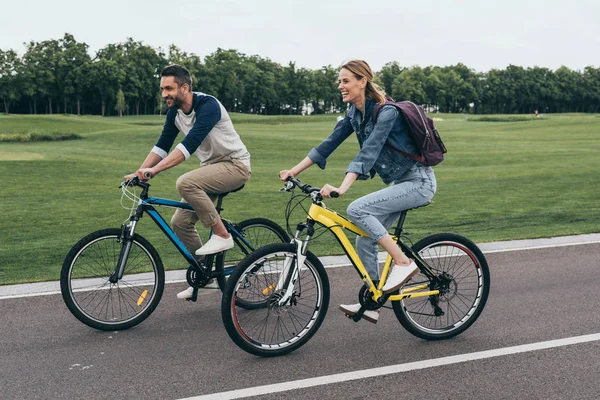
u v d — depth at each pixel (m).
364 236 3.91
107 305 4.34
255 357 3.75
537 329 4.24
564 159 22.44
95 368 3.57
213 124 4.28
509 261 6.33
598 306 4.77
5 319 4.48
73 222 9.46
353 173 3.64
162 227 4.33
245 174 4.48
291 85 151.62
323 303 3.85
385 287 3.79
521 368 3.56
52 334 4.17
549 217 9.57
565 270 5.92
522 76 168.75
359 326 4.34
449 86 160.62
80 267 4.20
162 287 4.37
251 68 145.38
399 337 4.12
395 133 3.74
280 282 3.72
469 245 4.11
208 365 3.62
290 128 56.28
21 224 9.24
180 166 20.77
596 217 9.45
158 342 4.02
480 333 4.18
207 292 5.21
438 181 15.72
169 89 4.24
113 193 13.43
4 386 3.32
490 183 15.02
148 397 3.18
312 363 3.65
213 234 4.40
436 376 3.45
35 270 6.08
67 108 133.75
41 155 22.64
